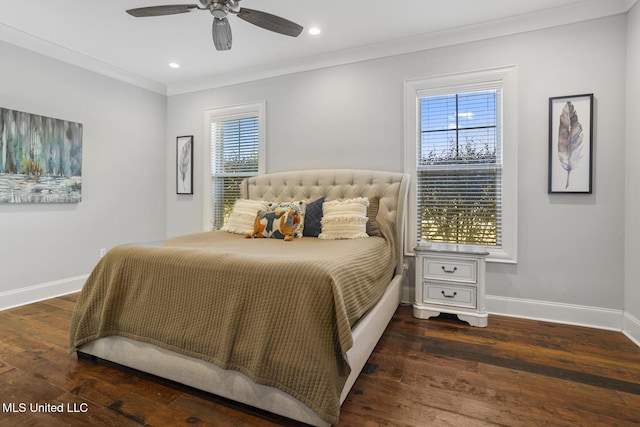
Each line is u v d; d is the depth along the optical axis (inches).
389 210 127.6
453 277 109.7
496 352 88.0
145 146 173.6
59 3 104.5
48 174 132.6
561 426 59.0
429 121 129.1
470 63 120.7
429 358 84.5
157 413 62.4
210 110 171.6
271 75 155.4
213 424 59.5
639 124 94.5
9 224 122.7
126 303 76.9
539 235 112.6
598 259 105.7
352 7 107.0
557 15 108.2
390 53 132.0
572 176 107.7
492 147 120.2
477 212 122.4
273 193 149.4
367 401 65.9
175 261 73.2
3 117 119.1
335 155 143.4
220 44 92.7
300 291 59.6
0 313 115.8
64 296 136.8
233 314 63.2
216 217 173.9
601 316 105.4
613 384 72.5
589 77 105.7
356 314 66.6
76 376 75.0
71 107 141.3
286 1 103.4
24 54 125.4
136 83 168.1
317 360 56.3
